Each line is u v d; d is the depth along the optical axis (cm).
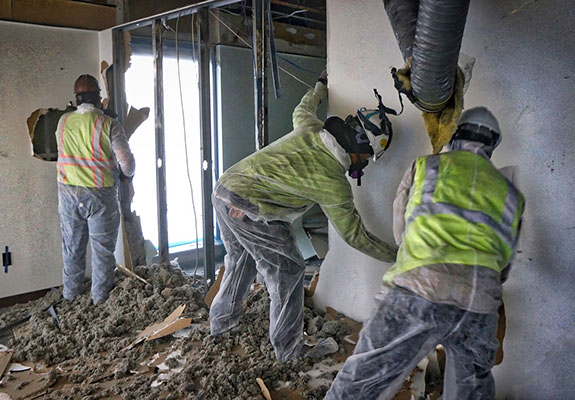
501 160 204
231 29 454
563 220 189
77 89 335
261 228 243
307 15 505
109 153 334
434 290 153
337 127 235
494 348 160
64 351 274
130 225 411
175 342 280
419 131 249
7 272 360
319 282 317
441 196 164
